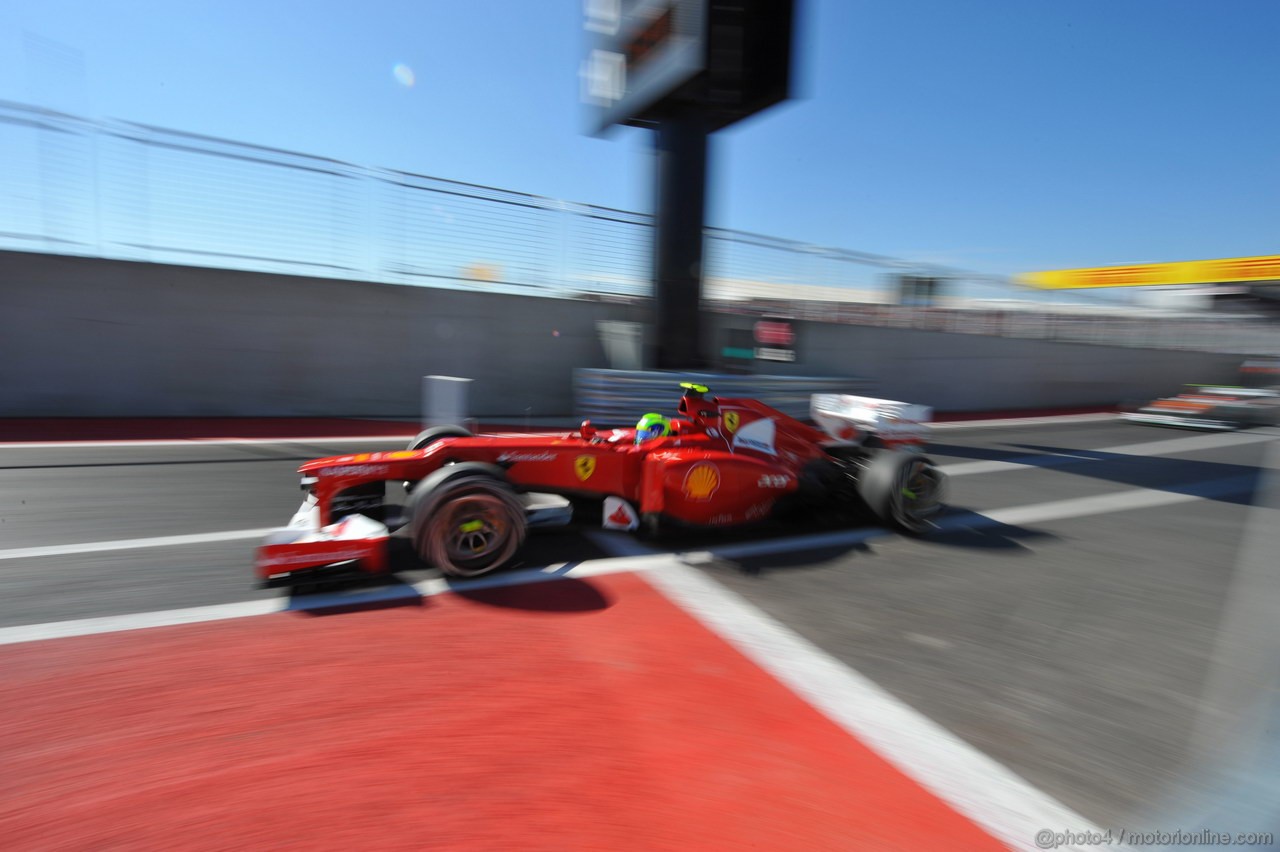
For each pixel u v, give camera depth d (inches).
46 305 336.2
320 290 395.5
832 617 136.3
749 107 376.2
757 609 138.4
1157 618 143.7
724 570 160.6
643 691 103.3
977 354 679.1
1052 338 802.8
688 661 114.0
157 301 358.0
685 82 352.8
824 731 94.9
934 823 76.8
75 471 232.7
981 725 98.3
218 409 376.8
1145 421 605.9
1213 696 108.5
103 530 171.3
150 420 352.5
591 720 94.4
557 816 74.6
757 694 104.3
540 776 81.5
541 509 167.0
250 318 379.9
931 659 119.6
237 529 176.4
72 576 139.3
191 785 76.9
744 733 93.3
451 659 109.8
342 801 75.3
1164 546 203.6
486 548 143.8
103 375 350.6
